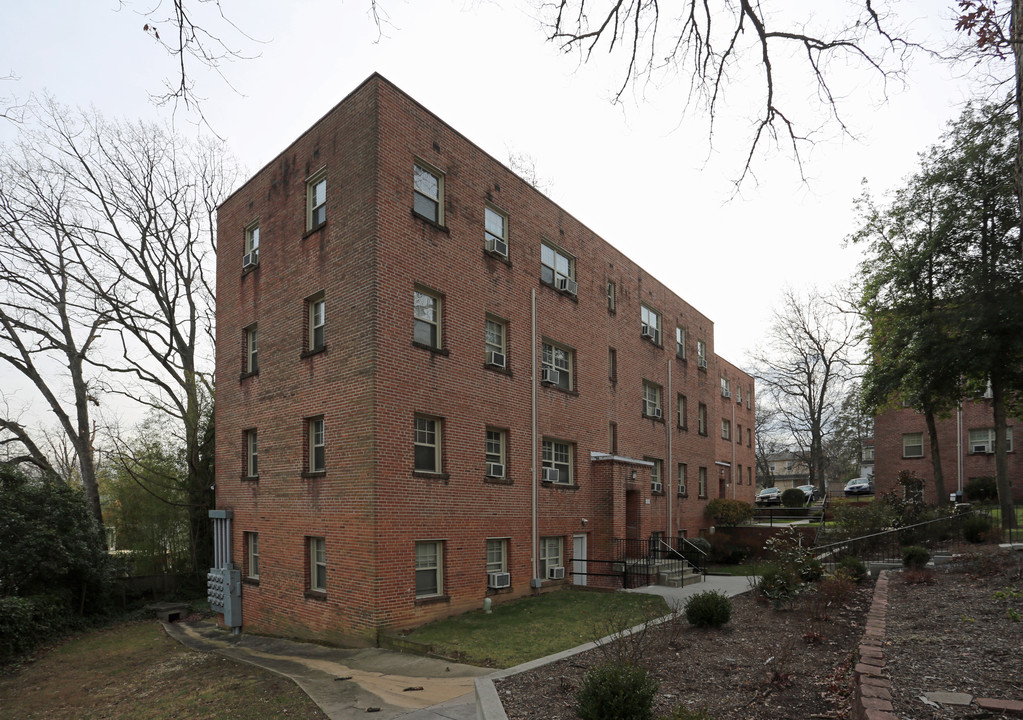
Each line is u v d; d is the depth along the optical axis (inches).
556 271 843.4
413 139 636.1
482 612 618.5
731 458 1656.0
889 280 982.4
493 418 693.3
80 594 887.7
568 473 829.2
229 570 738.2
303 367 661.3
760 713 263.9
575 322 859.4
